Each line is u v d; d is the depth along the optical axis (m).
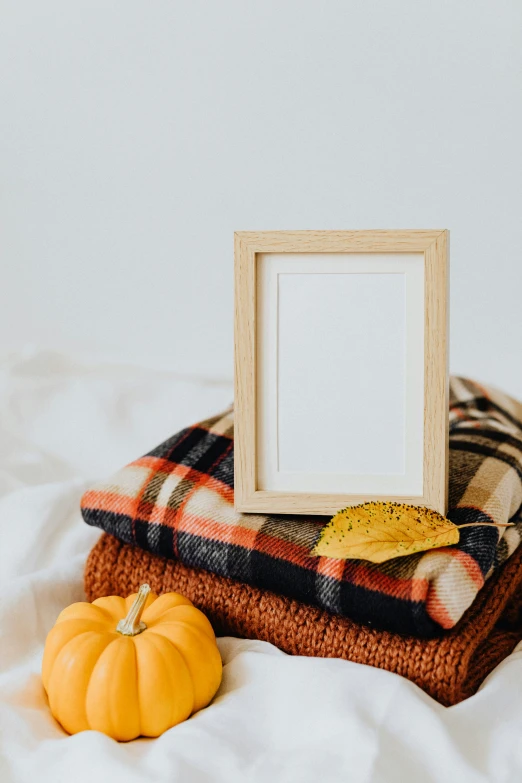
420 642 0.86
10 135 1.40
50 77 1.39
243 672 0.86
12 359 1.33
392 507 0.89
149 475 0.98
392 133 1.31
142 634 0.86
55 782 0.79
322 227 1.34
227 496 0.96
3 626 0.93
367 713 0.81
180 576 0.94
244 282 0.93
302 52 1.32
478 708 0.82
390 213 1.33
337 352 0.93
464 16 1.27
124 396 1.29
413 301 0.92
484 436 1.03
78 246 1.40
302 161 1.33
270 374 0.94
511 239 1.30
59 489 1.12
